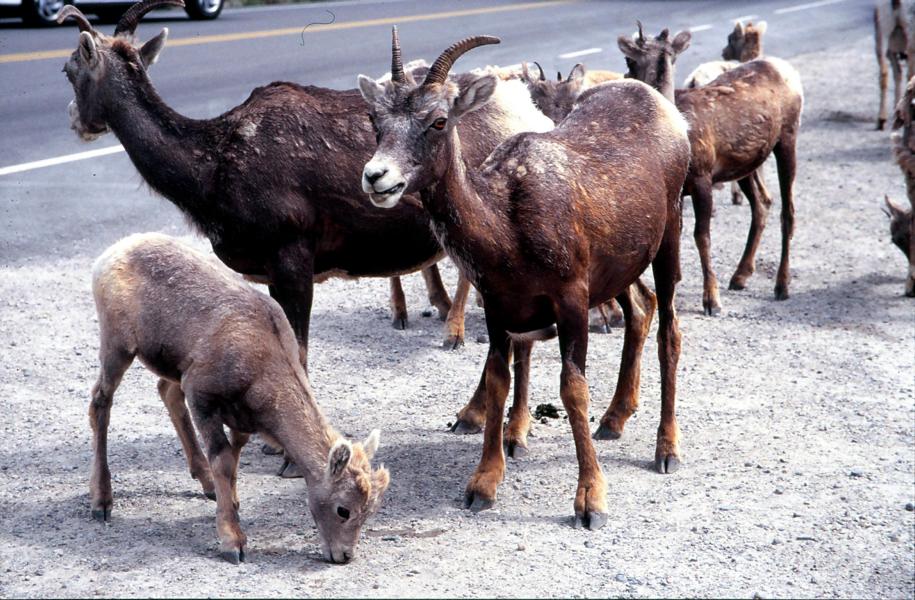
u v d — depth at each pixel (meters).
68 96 15.15
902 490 6.32
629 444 6.92
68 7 6.65
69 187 11.95
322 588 5.14
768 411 7.42
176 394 5.99
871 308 9.51
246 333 5.54
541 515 5.98
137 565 5.34
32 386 7.56
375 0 28.88
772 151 10.01
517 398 6.79
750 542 5.70
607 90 6.81
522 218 5.68
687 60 20.05
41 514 5.85
